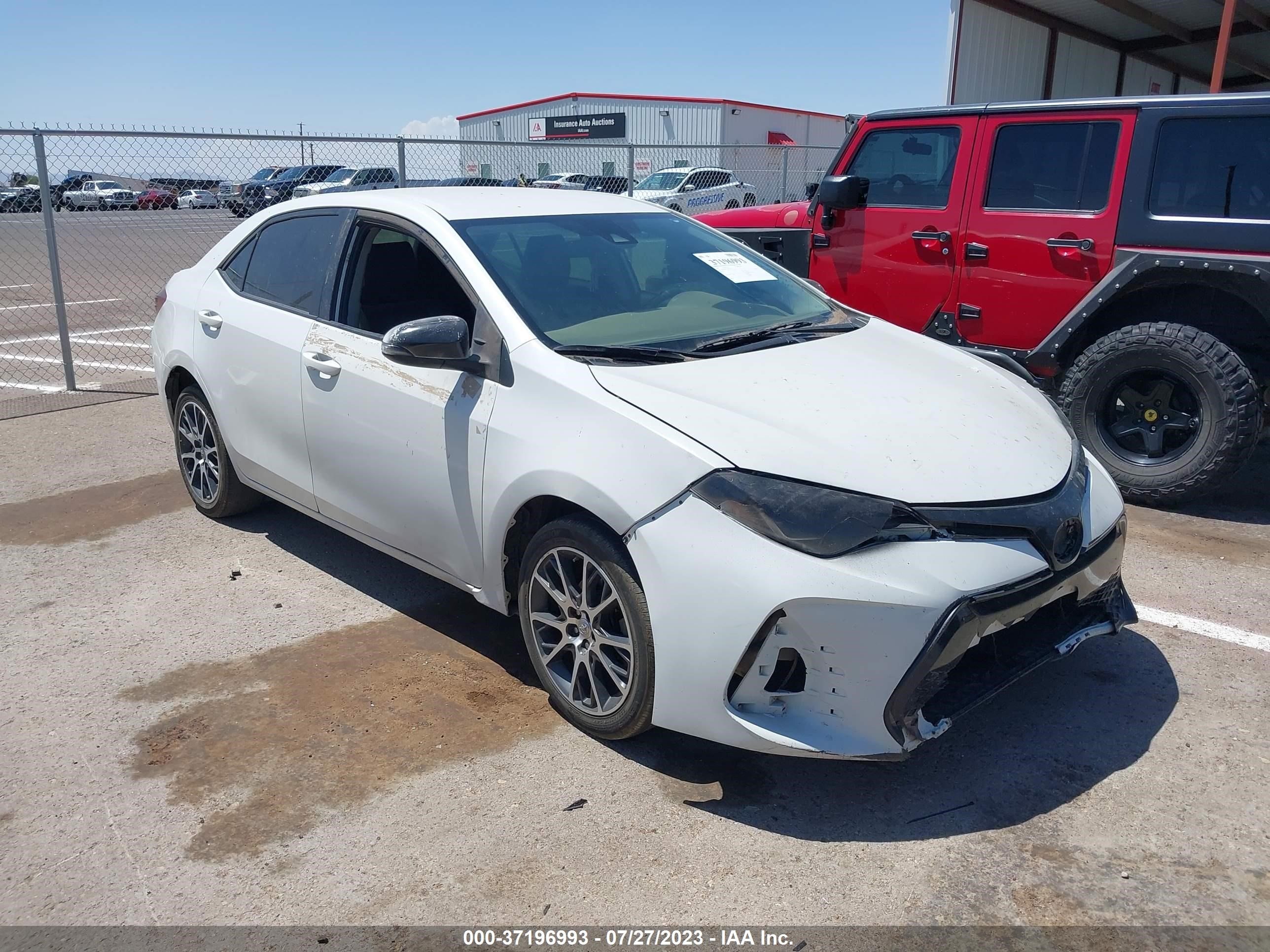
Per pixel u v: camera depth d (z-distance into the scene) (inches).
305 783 115.7
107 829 108.0
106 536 193.5
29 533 194.5
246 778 116.7
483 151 449.4
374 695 135.2
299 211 171.6
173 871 101.5
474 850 104.3
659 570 107.6
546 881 99.7
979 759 119.8
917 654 100.7
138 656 146.2
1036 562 108.3
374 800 112.4
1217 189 189.6
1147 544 187.6
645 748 122.5
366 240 155.9
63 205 326.6
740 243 175.5
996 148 218.1
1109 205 201.6
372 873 101.0
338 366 149.1
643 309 142.3
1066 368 218.4
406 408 138.2
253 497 195.8
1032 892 97.6
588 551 116.6
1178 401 201.8
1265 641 148.5
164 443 255.8
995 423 124.0
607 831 107.1
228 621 157.5
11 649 148.2
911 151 234.8
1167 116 193.5
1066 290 210.2
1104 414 208.7
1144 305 213.6
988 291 222.7
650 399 115.3
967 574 102.9
